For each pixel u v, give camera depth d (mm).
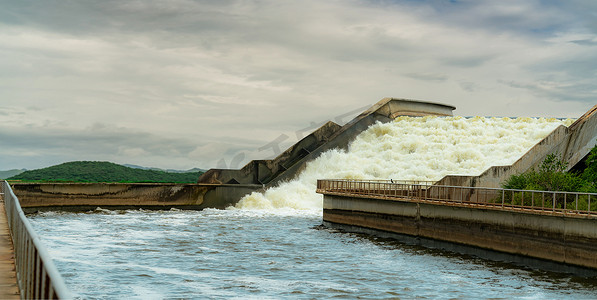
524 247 35781
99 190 69188
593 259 31078
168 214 65812
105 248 39094
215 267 33594
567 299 27078
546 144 55125
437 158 74000
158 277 30078
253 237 47156
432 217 44375
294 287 28562
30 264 12914
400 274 32875
